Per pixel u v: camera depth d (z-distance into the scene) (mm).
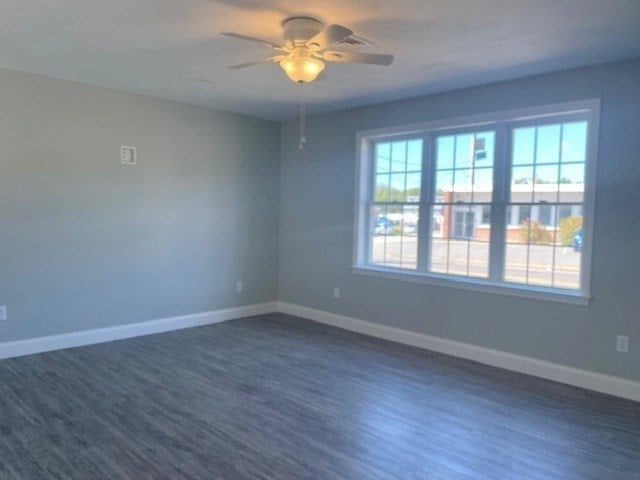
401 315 4953
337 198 5531
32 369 3951
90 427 2953
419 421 3119
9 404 3266
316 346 4762
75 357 4285
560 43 3225
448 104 4523
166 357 4340
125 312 4926
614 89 3588
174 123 5156
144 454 2648
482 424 3090
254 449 2727
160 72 4094
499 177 4270
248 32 3150
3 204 4133
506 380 3895
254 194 5961
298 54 2900
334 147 5535
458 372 4066
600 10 2701
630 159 3535
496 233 4309
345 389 3646
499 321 4234
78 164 4523
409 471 2525
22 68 4051
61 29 3125
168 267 5223
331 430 2973
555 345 3918
